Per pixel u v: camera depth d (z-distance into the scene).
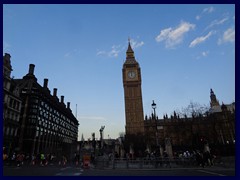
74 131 144.00
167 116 145.62
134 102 147.75
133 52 161.75
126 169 22.69
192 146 45.22
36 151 78.12
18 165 29.28
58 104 106.12
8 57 58.59
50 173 17.56
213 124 51.03
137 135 104.75
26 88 80.69
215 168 22.64
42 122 85.00
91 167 26.69
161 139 88.81
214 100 119.00
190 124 51.56
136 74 153.75
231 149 36.06
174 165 24.53
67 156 48.62
